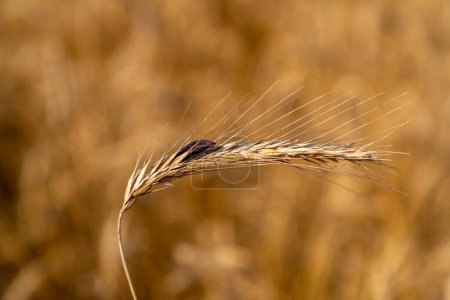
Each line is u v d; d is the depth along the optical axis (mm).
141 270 5410
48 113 6312
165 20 7129
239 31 7457
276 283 5129
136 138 5754
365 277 4980
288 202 5359
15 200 6492
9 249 5805
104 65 6977
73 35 7672
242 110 5965
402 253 4996
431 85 6293
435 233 5492
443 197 5547
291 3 7680
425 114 5891
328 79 6148
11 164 6605
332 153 2205
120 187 5672
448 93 6195
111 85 6441
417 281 4977
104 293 5316
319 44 6578
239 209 5695
